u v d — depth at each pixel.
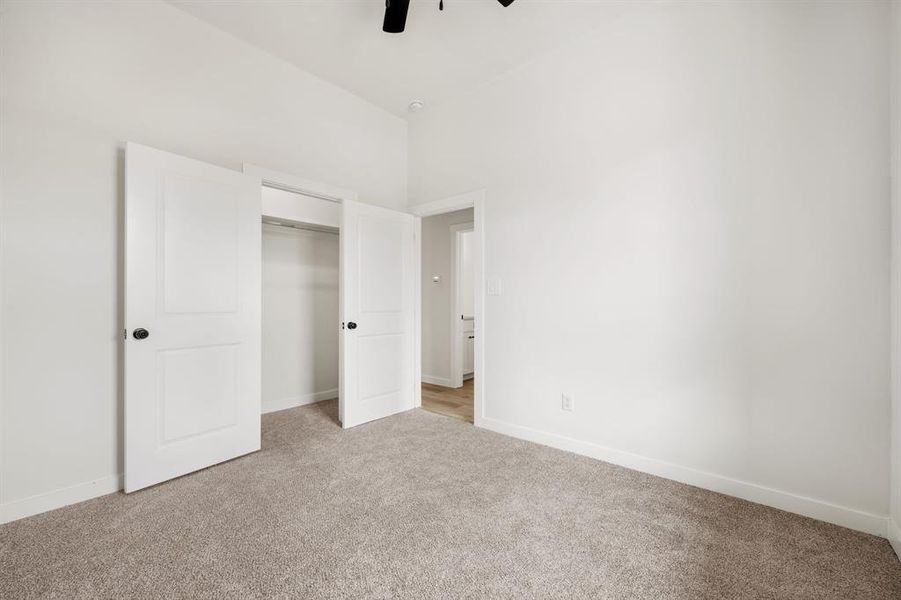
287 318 3.72
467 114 3.23
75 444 1.93
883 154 1.61
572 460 2.41
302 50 2.71
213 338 2.33
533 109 2.78
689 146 2.10
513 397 2.87
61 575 1.38
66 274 1.92
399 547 1.54
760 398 1.89
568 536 1.61
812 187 1.76
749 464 1.92
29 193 1.83
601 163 2.43
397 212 3.49
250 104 2.66
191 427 2.22
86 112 2.00
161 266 2.11
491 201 3.04
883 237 1.61
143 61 2.20
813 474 1.76
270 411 3.55
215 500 1.91
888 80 1.60
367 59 2.81
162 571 1.40
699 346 2.06
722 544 1.56
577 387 2.53
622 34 2.35
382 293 3.35
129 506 1.86
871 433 1.64
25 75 1.83
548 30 2.46
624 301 2.33
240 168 2.61
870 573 1.39
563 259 2.61
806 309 1.78
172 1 2.26
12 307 1.78
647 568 1.42
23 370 1.81
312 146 3.01
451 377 4.73
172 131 2.30
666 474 2.16
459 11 2.29
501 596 1.28
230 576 1.37
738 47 1.96
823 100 1.74
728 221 1.98
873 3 1.64
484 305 3.05
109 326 2.05
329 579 1.36
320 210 3.84
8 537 1.61
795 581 1.35
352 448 2.62
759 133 1.89
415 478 2.16
